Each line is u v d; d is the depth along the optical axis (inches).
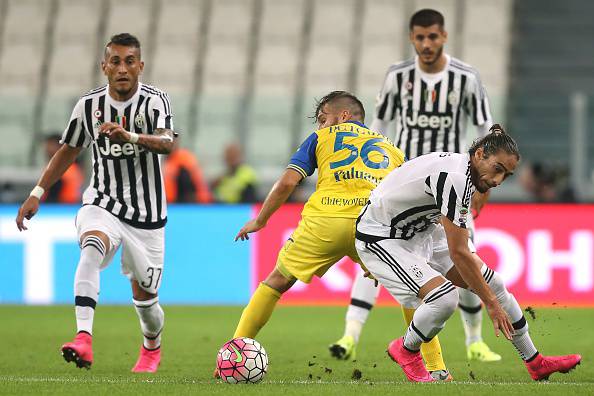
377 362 826.8
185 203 1476.4
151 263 729.6
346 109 701.3
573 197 1582.2
